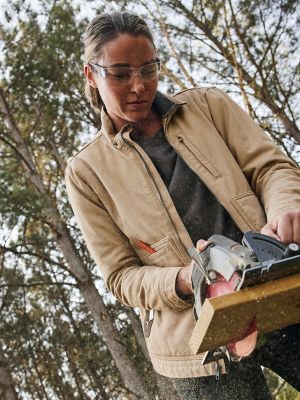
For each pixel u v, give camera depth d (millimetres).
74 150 12203
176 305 1738
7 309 12938
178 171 1863
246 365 1731
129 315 10672
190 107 1938
